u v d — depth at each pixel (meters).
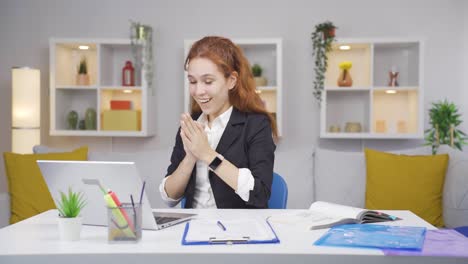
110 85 4.52
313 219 1.46
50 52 4.23
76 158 3.19
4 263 1.07
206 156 1.65
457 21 4.45
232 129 1.86
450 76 4.46
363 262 1.06
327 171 3.24
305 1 4.52
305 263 1.06
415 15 4.47
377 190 3.07
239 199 1.82
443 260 1.06
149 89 4.37
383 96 4.45
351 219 1.44
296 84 4.53
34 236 1.28
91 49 4.51
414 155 3.19
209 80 1.74
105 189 1.34
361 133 4.17
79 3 4.62
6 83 4.66
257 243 1.17
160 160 3.28
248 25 4.56
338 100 4.48
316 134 4.54
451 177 2.99
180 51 4.59
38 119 4.22
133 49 4.29
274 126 1.94
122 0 4.60
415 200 3.01
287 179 3.25
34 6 4.64
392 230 1.31
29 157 3.15
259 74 4.37
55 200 1.45
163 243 1.17
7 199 3.07
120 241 1.18
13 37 4.65
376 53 4.45
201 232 1.25
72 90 4.54
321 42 4.21
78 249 1.12
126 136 4.63
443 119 4.14
